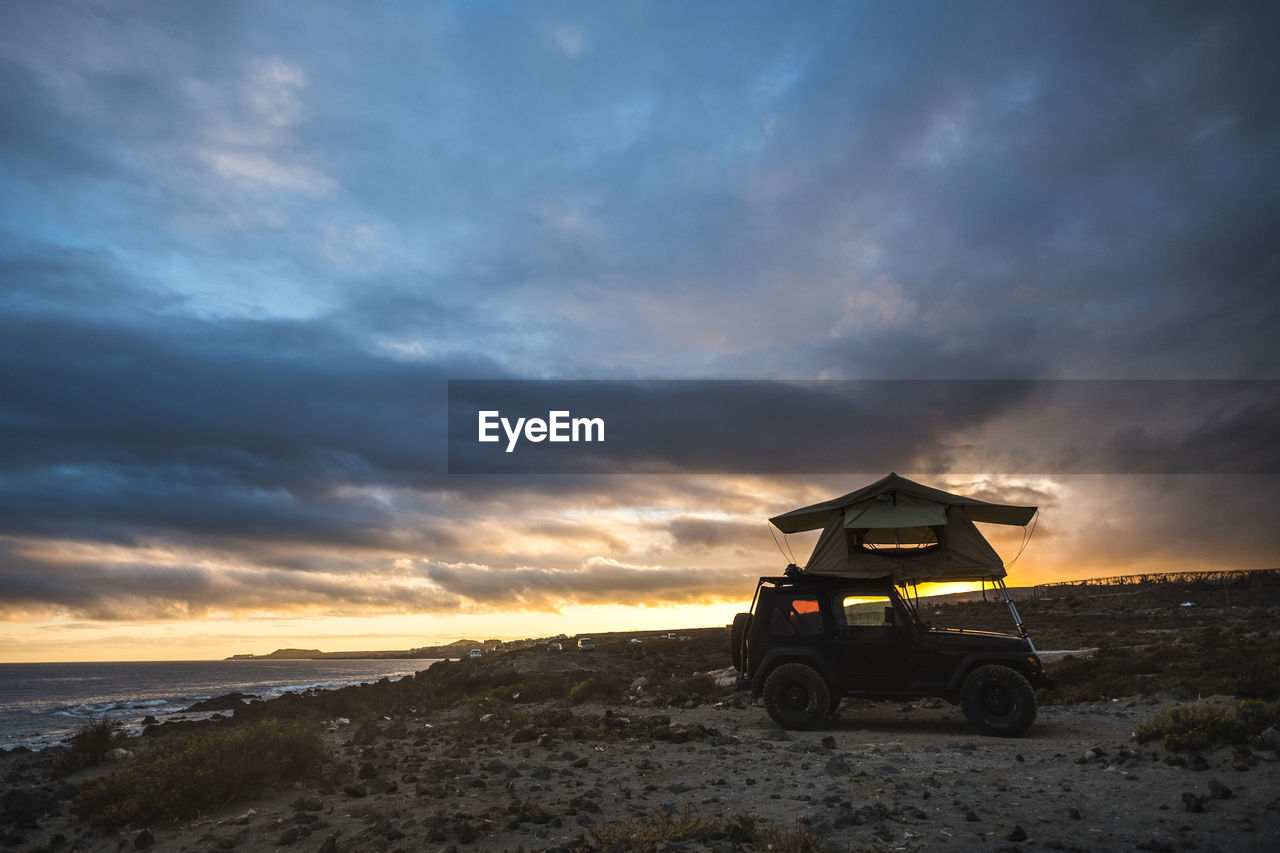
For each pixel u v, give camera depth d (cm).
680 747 1091
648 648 5500
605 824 641
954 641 1225
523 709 1980
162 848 642
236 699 4166
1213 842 530
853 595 1299
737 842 567
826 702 1252
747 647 1335
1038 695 1733
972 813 629
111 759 1284
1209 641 2686
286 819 705
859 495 1415
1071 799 680
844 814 621
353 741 1359
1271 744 798
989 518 1464
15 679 16438
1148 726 969
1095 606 7131
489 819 659
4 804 884
